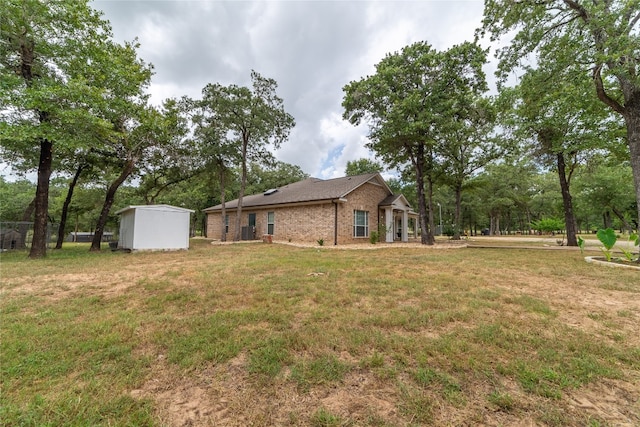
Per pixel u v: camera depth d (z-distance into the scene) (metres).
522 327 3.19
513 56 9.20
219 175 20.52
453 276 5.99
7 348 2.66
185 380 2.19
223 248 13.46
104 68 10.54
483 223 43.34
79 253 11.75
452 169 20.80
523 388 2.08
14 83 8.21
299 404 1.91
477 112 14.20
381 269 6.80
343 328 3.15
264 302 4.13
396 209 19.36
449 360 2.46
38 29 9.22
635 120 7.82
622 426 1.71
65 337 2.93
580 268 7.07
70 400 1.92
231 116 17.55
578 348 2.68
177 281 5.58
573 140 12.50
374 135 16.09
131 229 12.91
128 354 2.59
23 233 13.98
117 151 13.92
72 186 15.66
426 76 14.48
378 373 2.26
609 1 7.16
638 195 7.78
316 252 11.07
